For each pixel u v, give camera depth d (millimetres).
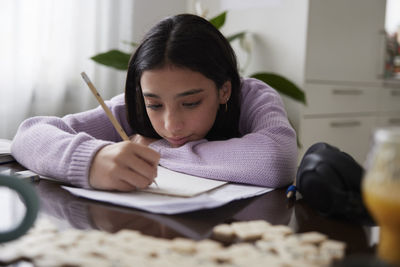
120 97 1158
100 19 1958
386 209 349
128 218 528
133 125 1035
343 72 2131
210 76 846
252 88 1076
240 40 1960
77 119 1041
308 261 380
